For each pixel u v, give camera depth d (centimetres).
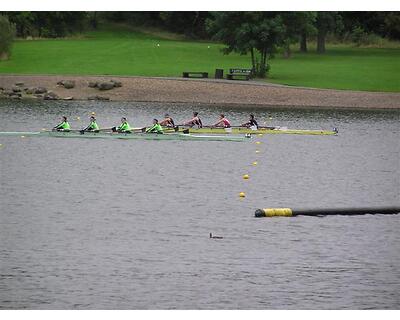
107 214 18775
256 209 19475
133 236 17075
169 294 14138
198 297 14038
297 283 14650
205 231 17475
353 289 14438
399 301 14012
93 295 14038
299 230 17525
